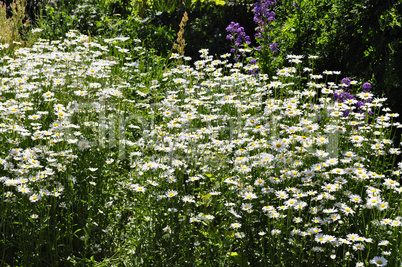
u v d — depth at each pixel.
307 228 2.87
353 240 2.72
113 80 4.83
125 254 3.12
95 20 8.07
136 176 3.27
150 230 2.91
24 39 6.76
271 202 3.21
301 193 3.08
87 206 3.24
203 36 8.68
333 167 3.44
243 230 3.07
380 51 5.27
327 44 5.80
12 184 2.87
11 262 2.88
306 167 3.36
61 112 3.42
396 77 4.95
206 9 9.44
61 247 3.09
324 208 3.09
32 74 4.28
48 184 3.01
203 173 3.20
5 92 4.06
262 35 6.53
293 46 6.34
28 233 2.89
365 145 3.61
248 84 4.70
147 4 9.80
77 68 4.51
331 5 6.09
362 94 3.96
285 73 4.24
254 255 2.92
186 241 2.86
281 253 2.82
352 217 3.06
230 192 3.12
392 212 2.99
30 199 2.82
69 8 8.23
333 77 5.92
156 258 2.89
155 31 7.95
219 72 4.70
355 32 5.61
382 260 2.59
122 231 3.29
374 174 3.08
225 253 2.87
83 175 3.31
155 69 6.34
